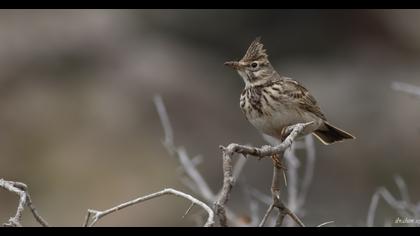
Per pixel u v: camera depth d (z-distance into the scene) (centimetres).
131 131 1538
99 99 1575
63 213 1407
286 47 1769
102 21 1669
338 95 1600
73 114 1555
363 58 1727
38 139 1519
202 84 1645
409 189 1458
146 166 1488
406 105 1562
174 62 1658
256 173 1437
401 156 1499
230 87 1681
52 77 1606
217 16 1742
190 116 1587
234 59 1753
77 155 1498
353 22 1772
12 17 1631
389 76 1669
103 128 1541
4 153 1492
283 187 1084
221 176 1509
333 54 1750
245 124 1611
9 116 1533
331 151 1491
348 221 1250
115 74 1617
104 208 1416
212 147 1549
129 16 1711
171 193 459
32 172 1478
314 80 1655
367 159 1495
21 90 1573
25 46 1608
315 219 1174
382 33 1762
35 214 475
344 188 1455
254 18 1758
